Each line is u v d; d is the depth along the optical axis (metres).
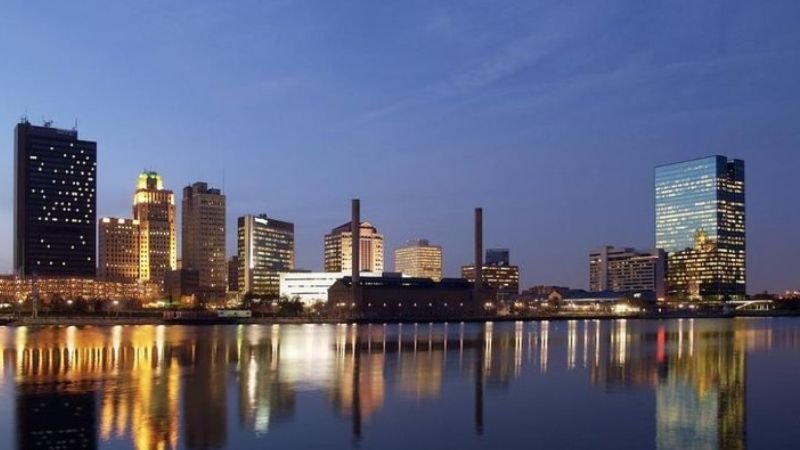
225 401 61.22
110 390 67.56
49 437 46.56
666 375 83.19
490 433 49.00
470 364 96.69
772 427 51.19
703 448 45.00
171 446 44.47
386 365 94.81
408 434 48.53
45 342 143.75
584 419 54.03
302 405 59.56
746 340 160.12
